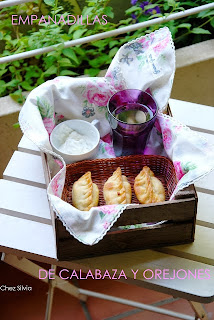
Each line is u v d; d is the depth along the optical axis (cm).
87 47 169
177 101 132
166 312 144
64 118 120
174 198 103
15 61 156
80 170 113
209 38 171
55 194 105
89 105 118
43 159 112
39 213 112
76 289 149
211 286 104
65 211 100
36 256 107
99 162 113
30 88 156
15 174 117
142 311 152
